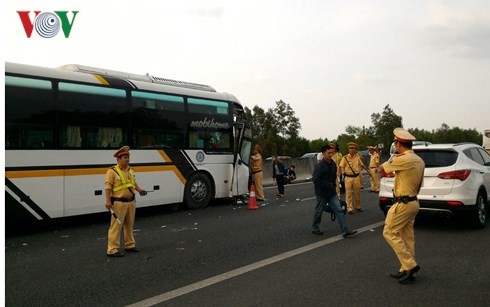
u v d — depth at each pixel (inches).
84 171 368.2
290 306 176.9
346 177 436.5
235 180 514.3
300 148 4215.1
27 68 339.0
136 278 219.5
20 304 184.2
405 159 208.5
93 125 376.8
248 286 202.8
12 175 324.5
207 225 373.1
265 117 4180.6
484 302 180.1
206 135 485.4
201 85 507.8
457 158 334.6
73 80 365.7
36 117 339.0
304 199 566.3
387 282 207.3
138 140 413.4
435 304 178.2
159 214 439.5
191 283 209.5
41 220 373.7
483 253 262.8
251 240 308.0
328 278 214.2
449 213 327.3
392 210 212.4
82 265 245.6
